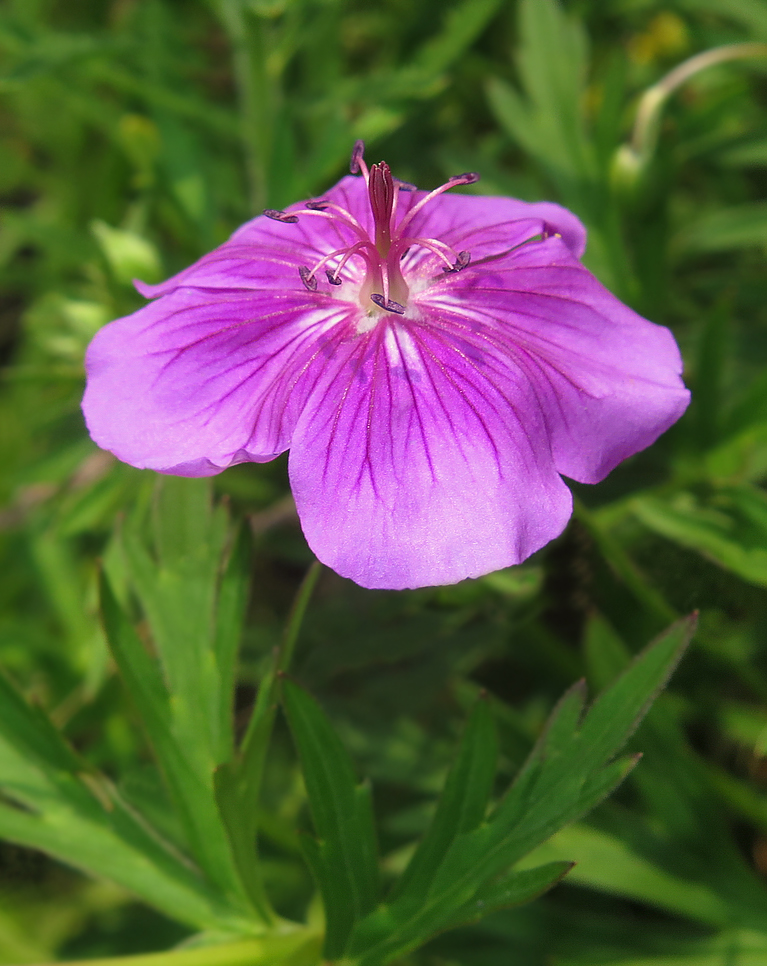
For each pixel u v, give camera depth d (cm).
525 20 17
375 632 16
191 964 13
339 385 12
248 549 13
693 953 14
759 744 14
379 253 12
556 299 12
